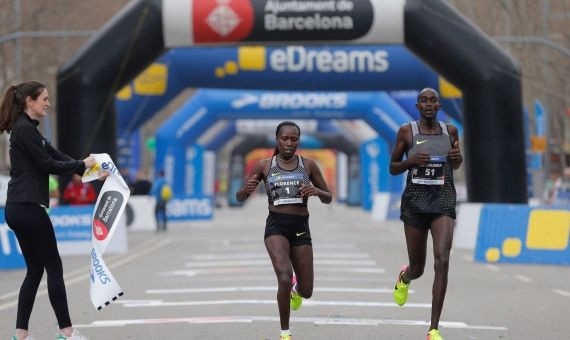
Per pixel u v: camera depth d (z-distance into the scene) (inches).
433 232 955.3
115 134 2573.8
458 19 2433.6
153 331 1075.9
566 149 4699.8
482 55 2433.6
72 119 2512.3
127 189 963.3
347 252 2326.5
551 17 3619.6
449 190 967.6
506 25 3604.8
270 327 1097.4
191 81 3174.2
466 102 2498.8
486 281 1651.1
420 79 3100.4
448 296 1417.3
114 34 2477.9
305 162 948.0
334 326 1106.7
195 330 1078.4
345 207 7239.2
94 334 1059.9
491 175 2476.6
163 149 4658.0
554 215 2054.6
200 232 3474.4
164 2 2423.7
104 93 2516.0
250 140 7244.1
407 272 1040.2
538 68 3708.2
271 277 1721.2
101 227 951.6
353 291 1481.3
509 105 2461.9
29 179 909.2
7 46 4168.3
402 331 1070.4
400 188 5413.4
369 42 2426.2
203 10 2402.8
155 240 2962.6
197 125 4581.7
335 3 2377.0
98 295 932.0
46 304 1344.7
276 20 2385.6
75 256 2293.3
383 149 5743.1
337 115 4259.4
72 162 928.3
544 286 1572.3
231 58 3102.9
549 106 4392.2
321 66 3073.3
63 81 2522.1
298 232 936.3
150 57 2498.8
